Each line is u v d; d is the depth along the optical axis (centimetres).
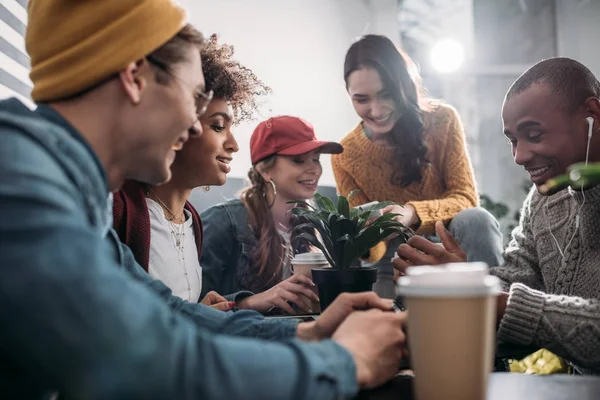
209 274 192
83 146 67
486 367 57
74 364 46
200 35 78
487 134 487
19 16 195
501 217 432
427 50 477
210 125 154
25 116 69
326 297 114
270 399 51
